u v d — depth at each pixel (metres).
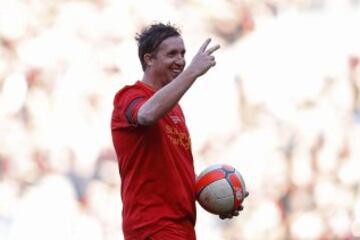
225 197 17.81
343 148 62.81
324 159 61.84
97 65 62.91
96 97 61.91
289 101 64.94
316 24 70.81
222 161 62.47
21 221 56.66
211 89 65.00
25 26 62.84
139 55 17.44
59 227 56.19
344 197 60.28
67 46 62.75
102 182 58.81
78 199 57.75
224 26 67.88
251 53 67.19
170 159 17.06
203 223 56.81
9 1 63.12
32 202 57.19
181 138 17.42
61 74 62.00
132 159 16.98
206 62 16.12
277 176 61.12
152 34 17.20
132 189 17.03
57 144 59.81
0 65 61.16
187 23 67.12
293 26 69.19
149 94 17.11
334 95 65.81
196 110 64.25
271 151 62.44
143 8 65.69
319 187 60.53
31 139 59.84
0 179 58.50
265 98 65.06
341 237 58.66
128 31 64.44
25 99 60.75
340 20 72.38
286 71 66.38
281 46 67.62
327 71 67.19
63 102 61.22
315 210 59.53
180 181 17.16
